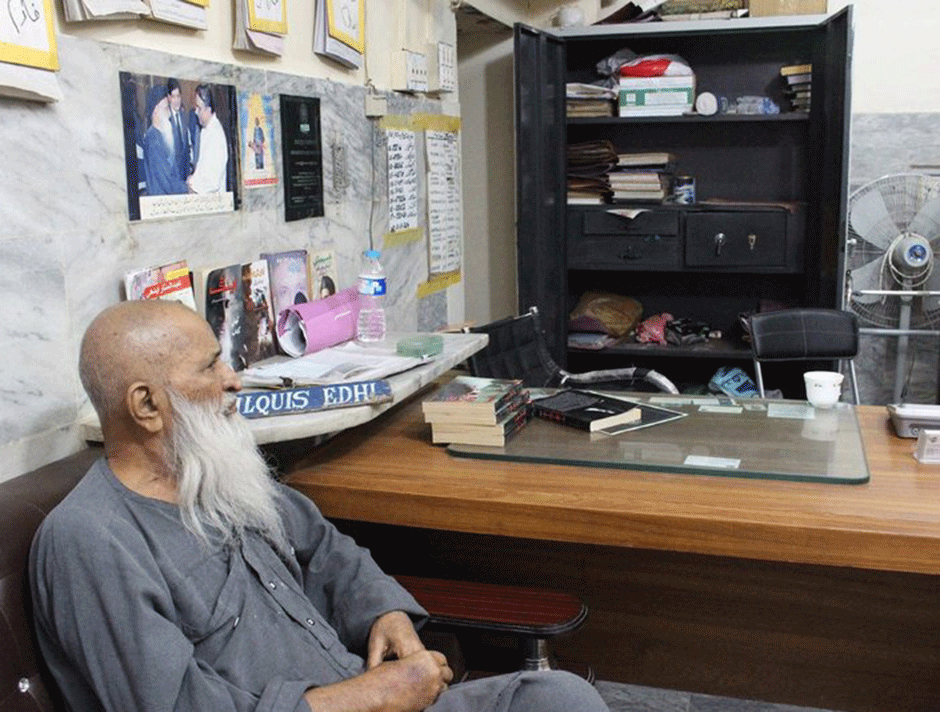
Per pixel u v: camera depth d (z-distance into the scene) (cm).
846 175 370
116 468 153
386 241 326
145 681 135
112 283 193
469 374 296
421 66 346
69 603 137
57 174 176
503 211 494
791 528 180
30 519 150
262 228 249
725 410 257
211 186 225
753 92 459
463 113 489
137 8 191
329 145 283
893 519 182
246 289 236
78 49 181
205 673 145
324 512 207
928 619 233
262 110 246
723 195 470
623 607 251
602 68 457
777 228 434
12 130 165
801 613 241
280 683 146
